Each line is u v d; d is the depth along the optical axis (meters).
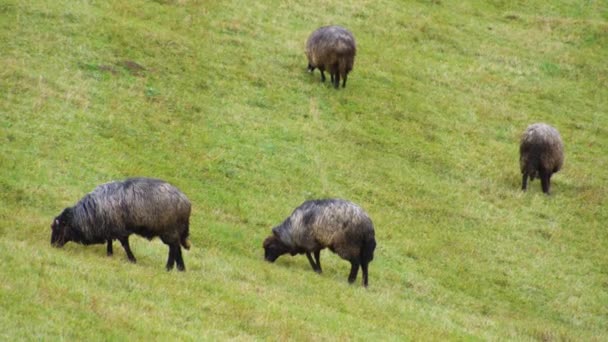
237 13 144.62
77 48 114.62
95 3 132.62
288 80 123.75
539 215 99.88
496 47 154.62
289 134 107.31
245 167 96.06
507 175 109.62
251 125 107.38
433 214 94.81
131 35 123.56
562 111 135.12
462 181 105.62
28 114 93.38
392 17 157.88
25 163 82.38
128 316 49.75
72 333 45.28
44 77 103.62
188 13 139.62
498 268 85.75
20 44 111.19
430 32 154.88
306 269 75.50
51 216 73.25
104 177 84.44
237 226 82.12
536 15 173.88
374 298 68.88
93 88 105.12
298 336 53.81
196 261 68.12
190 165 93.06
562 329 73.31
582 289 84.25
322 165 101.00
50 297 49.81
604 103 141.12
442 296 76.50
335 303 64.81
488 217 96.88
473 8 172.12
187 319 52.81
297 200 91.56
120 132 96.19
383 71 135.12
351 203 71.38
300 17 149.50
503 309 77.50
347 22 151.88
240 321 54.41
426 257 84.62
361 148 108.31
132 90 108.00
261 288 63.78
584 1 184.00
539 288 83.25
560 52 156.75
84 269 57.06
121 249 68.06
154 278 59.09
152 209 60.84
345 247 70.44
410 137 114.62
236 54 128.50
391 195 97.25
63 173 82.94
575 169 114.88
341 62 121.56
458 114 125.88
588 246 93.94
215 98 112.88
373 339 56.62
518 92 139.25
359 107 120.25
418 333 61.38
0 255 55.47
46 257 57.56
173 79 114.81
